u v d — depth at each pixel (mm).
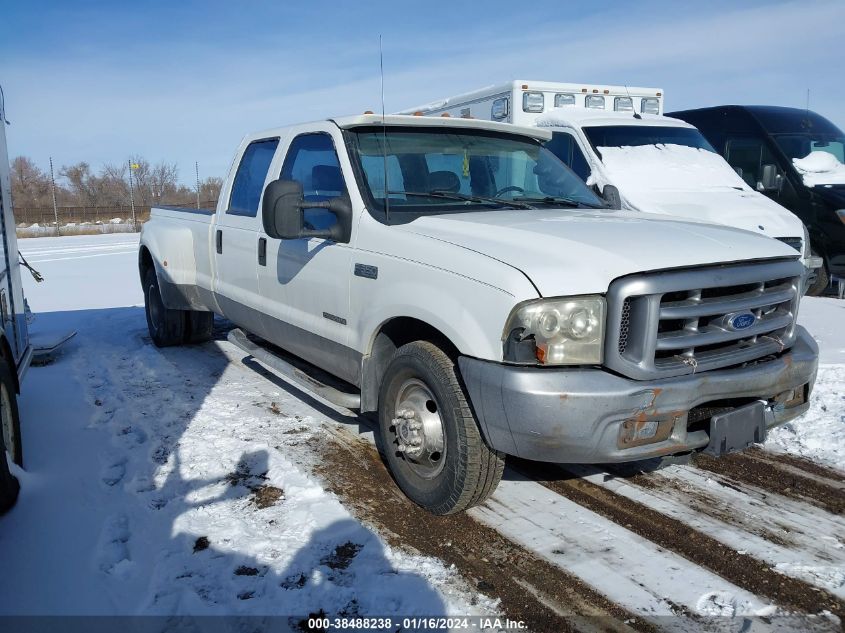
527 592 3059
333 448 4641
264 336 5469
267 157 5367
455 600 3004
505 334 3145
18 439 4086
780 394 3707
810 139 10633
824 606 2947
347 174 4238
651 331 3088
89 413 5352
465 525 3627
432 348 3613
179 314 7184
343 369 4367
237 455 4531
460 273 3365
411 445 3738
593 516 3721
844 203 9516
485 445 3441
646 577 3164
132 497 3943
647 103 10164
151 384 6125
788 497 3916
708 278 3213
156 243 6707
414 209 4117
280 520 3686
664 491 4004
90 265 17250
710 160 8938
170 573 3191
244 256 5426
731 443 3385
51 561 3266
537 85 9359
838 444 4555
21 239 29766
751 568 3225
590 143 8672
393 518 3701
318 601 3000
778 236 7922
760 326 3457
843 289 9664
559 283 3090
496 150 4777
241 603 2986
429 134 4602
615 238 3402
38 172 57562
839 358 6371
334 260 4250
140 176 57031
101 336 8180
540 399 3041
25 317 5582
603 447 3115
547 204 4551
